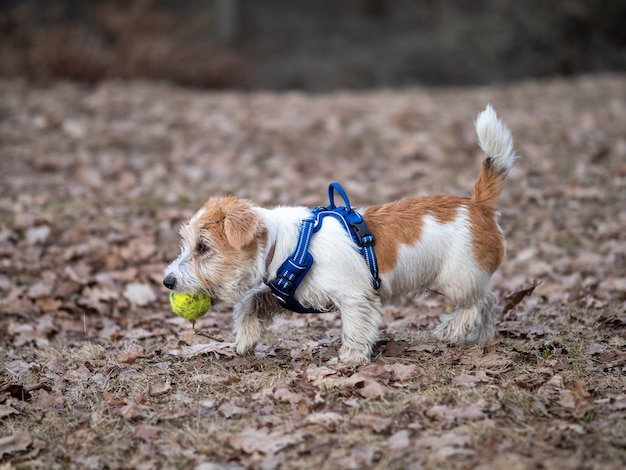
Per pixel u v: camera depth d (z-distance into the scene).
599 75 21.56
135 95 15.70
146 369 5.80
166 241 9.11
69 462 4.52
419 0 30.36
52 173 11.32
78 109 14.29
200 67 20.39
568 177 10.94
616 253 8.46
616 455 4.19
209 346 6.16
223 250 5.24
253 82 24.53
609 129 13.05
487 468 4.10
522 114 14.31
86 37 19.84
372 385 5.11
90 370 5.86
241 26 30.42
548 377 5.31
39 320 7.29
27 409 5.16
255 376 5.49
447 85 25.62
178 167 11.67
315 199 10.17
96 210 9.87
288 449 4.48
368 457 4.31
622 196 10.13
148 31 20.27
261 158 12.25
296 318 7.10
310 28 31.08
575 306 7.05
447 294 5.75
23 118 13.48
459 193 10.48
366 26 31.16
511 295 6.85
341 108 15.05
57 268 8.38
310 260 5.29
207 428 4.78
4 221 9.38
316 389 5.18
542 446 4.33
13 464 4.52
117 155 12.09
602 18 23.22
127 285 8.03
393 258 5.50
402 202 5.80
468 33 25.89
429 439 4.45
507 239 9.11
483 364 5.54
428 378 5.32
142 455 4.54
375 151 12.52
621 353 5.73
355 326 5.41
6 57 17.42
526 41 24.61
